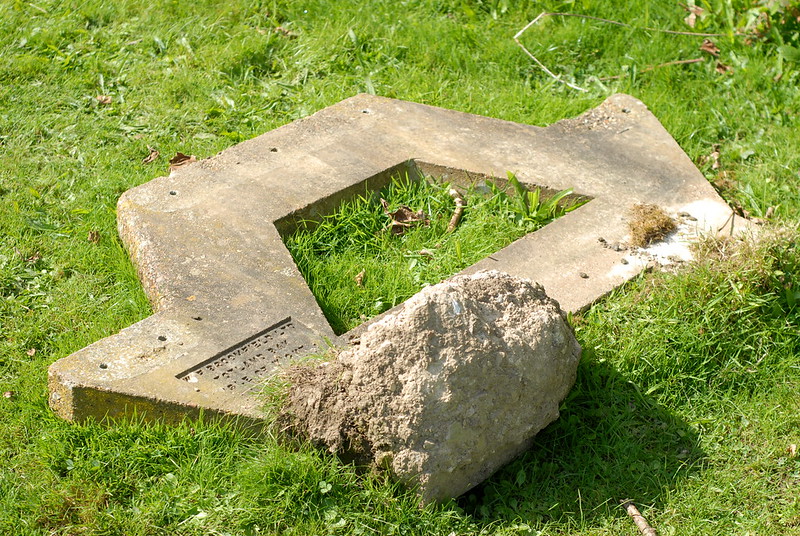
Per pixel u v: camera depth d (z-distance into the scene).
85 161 3.49
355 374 2.68
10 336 3.00
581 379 2.89
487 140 3.48
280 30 4.01
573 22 4.05
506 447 2.73
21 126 3.61
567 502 2.72
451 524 2.67
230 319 2.94
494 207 3.34
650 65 3.89
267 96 3.76
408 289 3.12
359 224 3.28
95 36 3.97
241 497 2.67
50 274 3.15
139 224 3.16
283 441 2.74
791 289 3.05
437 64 3.91
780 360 2.98
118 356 2.84
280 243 3.14
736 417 2.88
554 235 3.20
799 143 3.59
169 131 3.62
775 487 2.76
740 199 3.42
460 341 2.67
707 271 3.04
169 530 2.64
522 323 2.72
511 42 3.96
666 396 2.91
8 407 2.85
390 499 2.66
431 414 2.65
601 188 3.33
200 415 2.76
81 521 2.66
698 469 2.79
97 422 2.79
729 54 3.89
